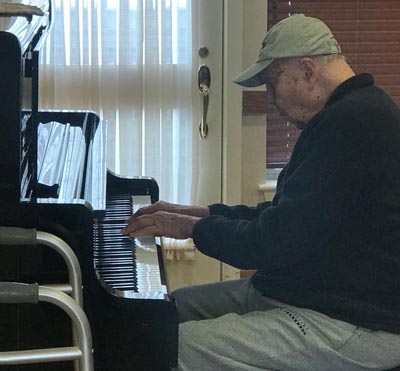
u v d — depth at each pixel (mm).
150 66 3111
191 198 3232
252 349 1794
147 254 1928
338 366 1824
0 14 1680
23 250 1596
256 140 3271
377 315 1804
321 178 1734
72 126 2451
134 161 3156
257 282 2025
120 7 3055
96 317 1623
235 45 3135
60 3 3018
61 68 3059
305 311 1840
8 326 1641
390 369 1854
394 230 1795
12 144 1498
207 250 1847
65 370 1703
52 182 1828
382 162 1759
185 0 3111
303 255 1772
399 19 3293
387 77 3330
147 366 1646
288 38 1876
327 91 1880
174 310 1633
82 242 1600
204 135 3217
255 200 3314
